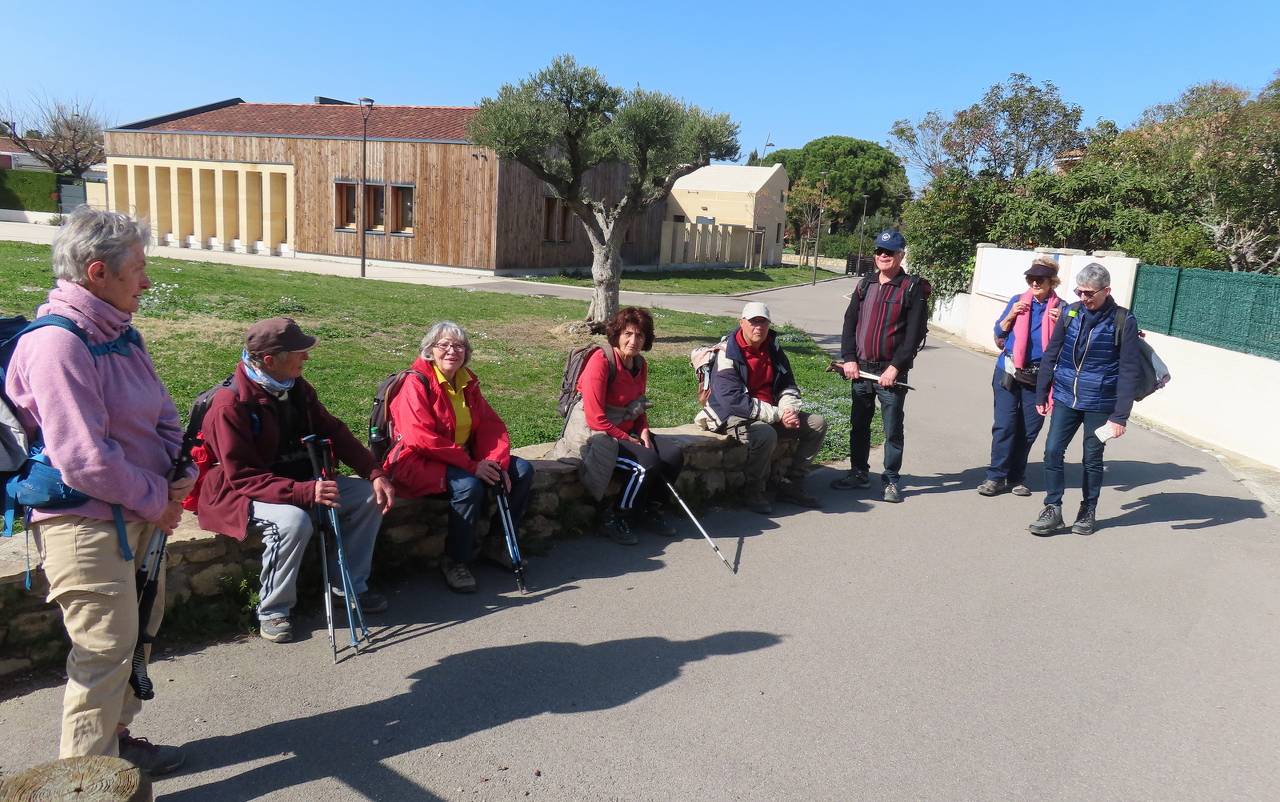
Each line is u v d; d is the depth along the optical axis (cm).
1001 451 705
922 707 380
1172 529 643
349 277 2281
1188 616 492
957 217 2280
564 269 3119
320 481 385
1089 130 2920
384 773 311
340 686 366
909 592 506
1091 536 620
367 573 429
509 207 2752
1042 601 503
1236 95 2580
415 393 464
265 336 378
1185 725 378
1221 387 937
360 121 3042
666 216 3903
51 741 311
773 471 675
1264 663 440
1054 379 621
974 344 1850
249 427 387
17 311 1030
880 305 669
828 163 7206
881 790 320
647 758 330
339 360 991
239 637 400
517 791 306
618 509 551
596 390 543
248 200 3045
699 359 663
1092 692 402
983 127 3094
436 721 345
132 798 209
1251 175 1802
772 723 360
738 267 4591
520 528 527
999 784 329
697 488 629
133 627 276
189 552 391
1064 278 1384
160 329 1079
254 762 311
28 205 3759
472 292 2130
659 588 490
